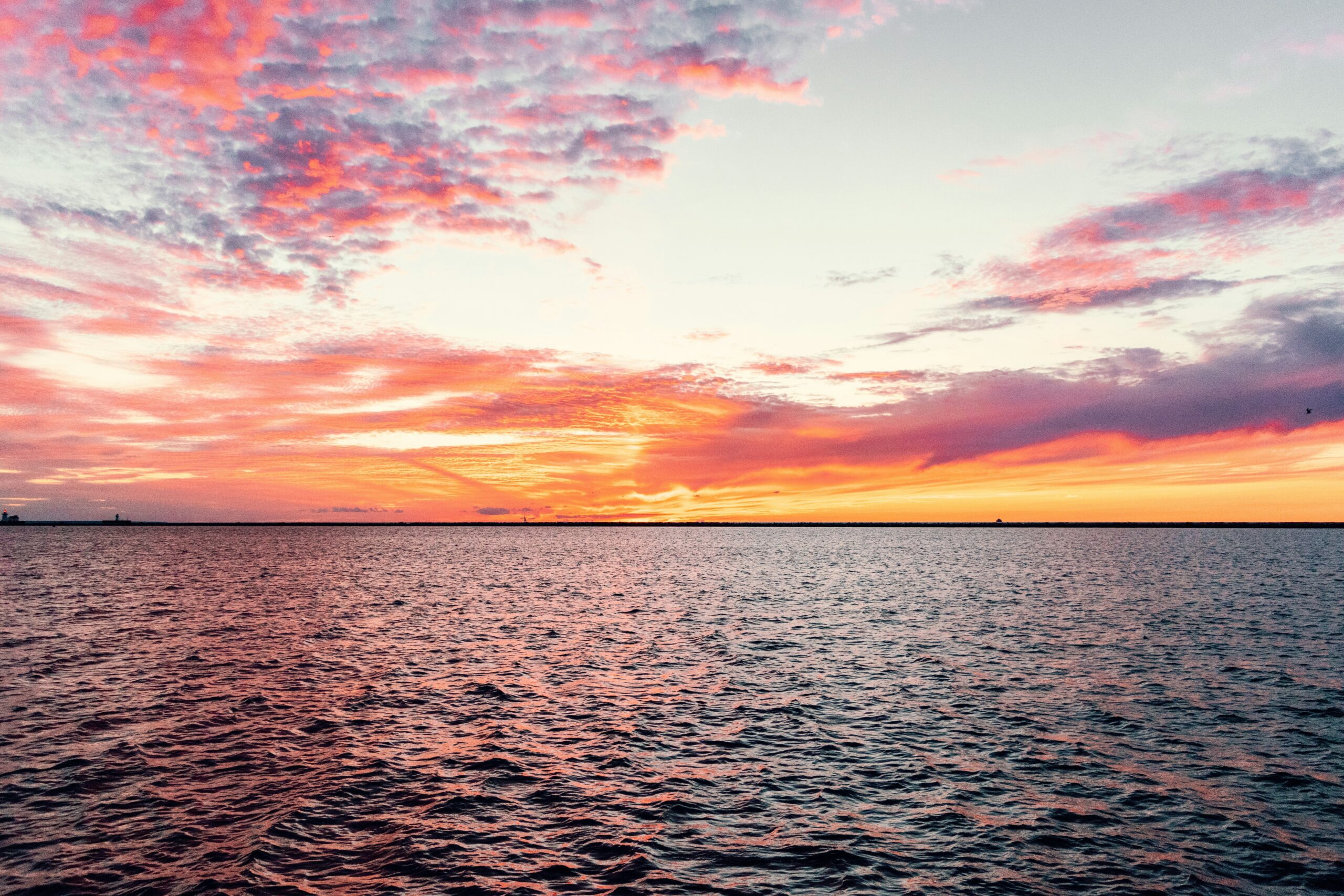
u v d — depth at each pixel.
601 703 27.94
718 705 27.67
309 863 15.29
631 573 101.19
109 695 27.97
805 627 48.06
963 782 20.05
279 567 105.88
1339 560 123.56
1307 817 17.78
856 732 24.44
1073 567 110.81
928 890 14.45
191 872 14.81
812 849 16.16
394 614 53.81
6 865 15.02
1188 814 18.00
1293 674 32.44
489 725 25.03
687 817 17.83
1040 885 14.64
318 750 22.30
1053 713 26.55
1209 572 96.25
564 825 17.33
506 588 76.12
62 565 108.38
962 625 48.41
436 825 17.20
